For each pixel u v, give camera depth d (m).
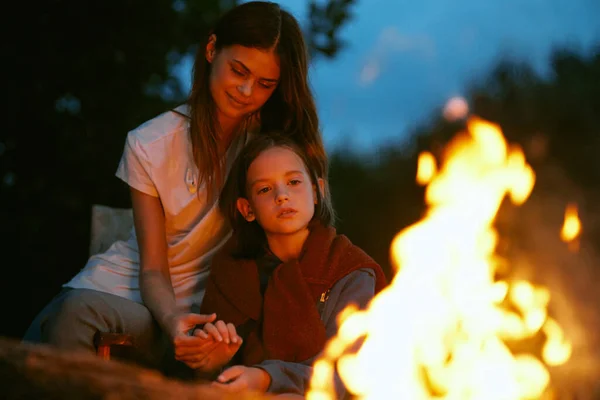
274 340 2.68
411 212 6.83
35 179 5.34
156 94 5.65
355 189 7.47
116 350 2.83
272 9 2.96
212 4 5.70
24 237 5.36
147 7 5.38
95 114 5.41
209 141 3.02
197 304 3.03
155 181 2.99
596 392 3.54
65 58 5.28
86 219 5.43
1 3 5.15
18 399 1.52
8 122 5.26
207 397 1.58
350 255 2.83
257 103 2.96
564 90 7.04
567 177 6.40
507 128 6.86
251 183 2.85
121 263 3.06
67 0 5.23
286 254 2.88
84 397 1.51
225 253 2.92
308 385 2.52
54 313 2.75
